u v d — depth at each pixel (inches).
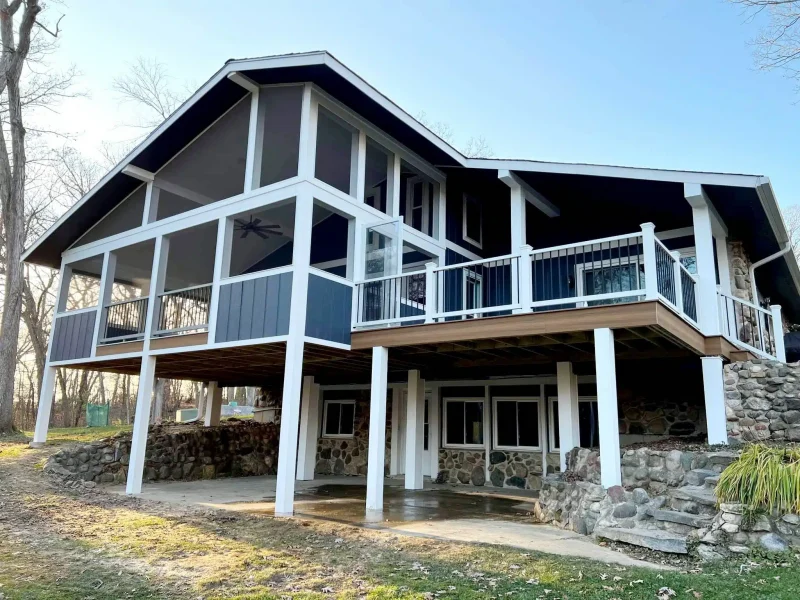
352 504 331.0
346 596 160.4
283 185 326.0
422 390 442.0
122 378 1295.5
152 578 176.6
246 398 1371.8
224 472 497.0
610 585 165.2
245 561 194.4
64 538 224.1
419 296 388.2
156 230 404.5
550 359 357.1
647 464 243.4
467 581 171.9
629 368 388.5
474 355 358.0
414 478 419.5
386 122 361.4
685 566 185.3
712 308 305.4
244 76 345.4
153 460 444.5
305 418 490.3
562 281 406.6
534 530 250.1
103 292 437.7
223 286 344.2
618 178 333.4
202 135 398.9
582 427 433.7
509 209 451.8
